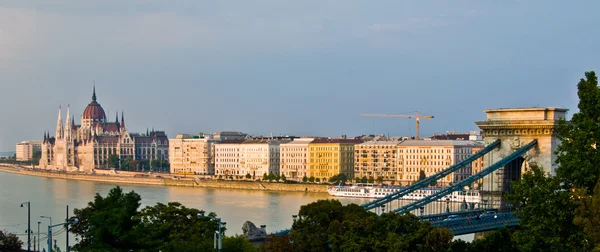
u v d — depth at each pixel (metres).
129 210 162.00
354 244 165.62
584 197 144.62
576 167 151.38
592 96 156.75
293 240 180.50
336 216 184.75
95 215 146.75
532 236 152.88
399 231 172.75
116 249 138.88
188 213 184.75
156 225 168.38
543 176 160.12
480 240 181.38
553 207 150.75
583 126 154.88
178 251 154.88
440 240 166.12
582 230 145.38
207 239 163.88
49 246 166.00
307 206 185.38
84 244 159.75
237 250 162.88
